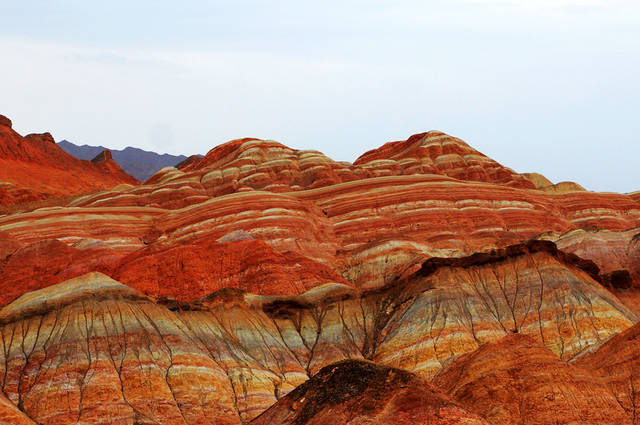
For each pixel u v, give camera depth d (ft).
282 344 411.54
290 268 488.02
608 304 423.64
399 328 414.62
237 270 482.28
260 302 430.61
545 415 271.08
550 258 449.89
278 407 258.57
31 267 505.25
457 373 305.94
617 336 321.32
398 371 251.80
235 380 360.07
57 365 344.90
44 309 373.20
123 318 369.50
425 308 419.74
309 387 258.16
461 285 436.35
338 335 424.46
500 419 272.10
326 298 444.14
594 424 268.82
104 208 622.13
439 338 400.88
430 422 234.99
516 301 430.61
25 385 339.57
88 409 325.42
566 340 402.93
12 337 364.38
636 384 285.23
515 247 455.22
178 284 474.08
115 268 490.90
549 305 422.41
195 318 393.70
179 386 345.92
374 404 242.99
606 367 299.38
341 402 247.29
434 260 448.24
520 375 285.43
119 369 347.77
